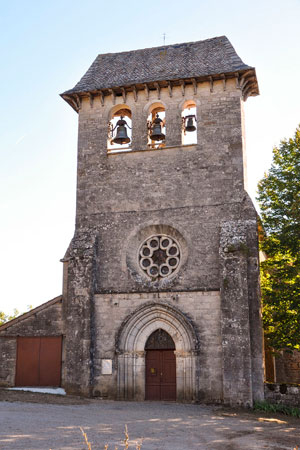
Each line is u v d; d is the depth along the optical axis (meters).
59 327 24.17
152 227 23.59
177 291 22.31
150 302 22.31
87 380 21.89
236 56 25.14
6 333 24.38
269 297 24.17
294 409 19.64
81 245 23.67
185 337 21.72
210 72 24.23
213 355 21.28
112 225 24.05
